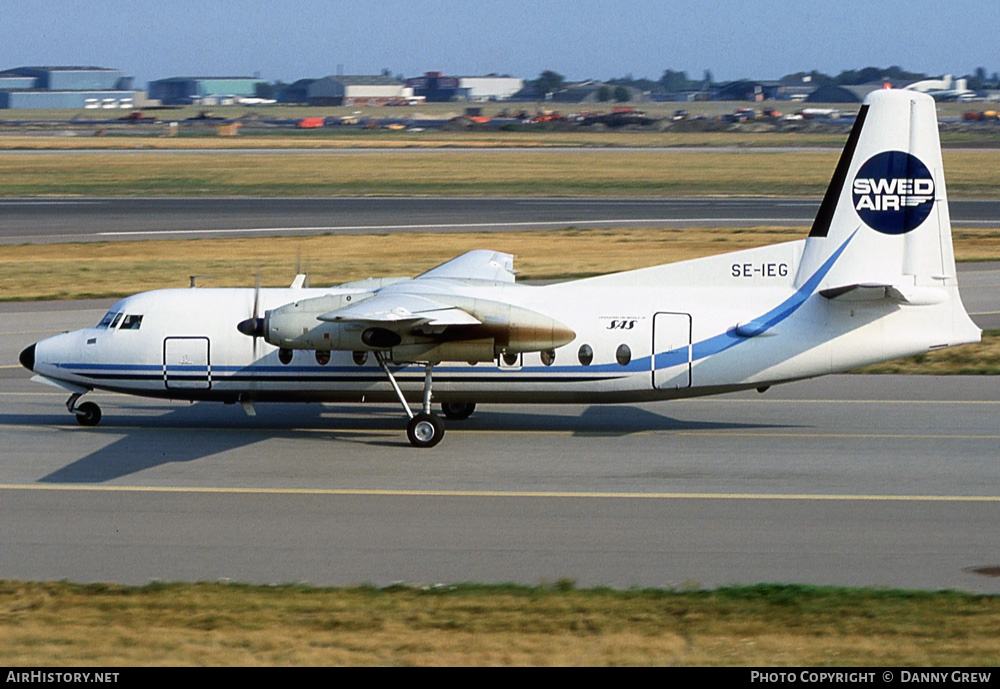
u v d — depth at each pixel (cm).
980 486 6756
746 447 7788
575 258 18612
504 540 5744
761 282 8031
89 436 8181
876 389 9881
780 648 4175
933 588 5006
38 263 18038
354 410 9188
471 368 8056
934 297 7594
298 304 7619
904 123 7706
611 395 8056
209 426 8556
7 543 5672
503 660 4038
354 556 5488
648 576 5184
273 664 3994
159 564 5359
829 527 5947
